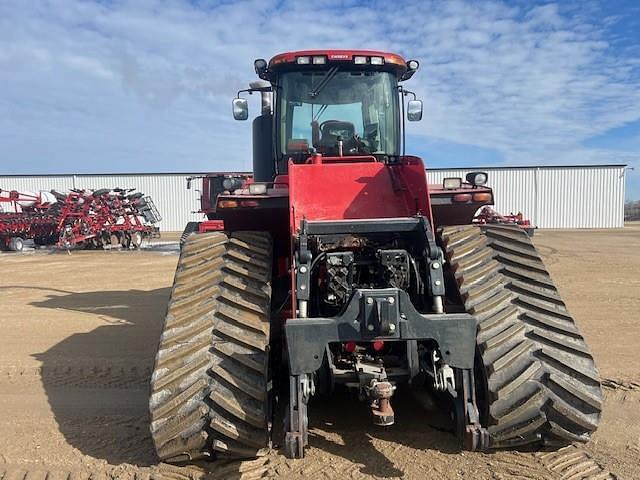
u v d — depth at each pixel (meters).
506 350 3.39
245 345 3.41
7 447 3.80
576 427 3.29
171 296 3.62
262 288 3.66
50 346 6.51
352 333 3.09
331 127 5.44
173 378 3.30
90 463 3.54
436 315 3.18
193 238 4.00
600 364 5.48
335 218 4.16
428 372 3.52
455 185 4.28
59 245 21.17
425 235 3.57
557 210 39.94
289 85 5.43
